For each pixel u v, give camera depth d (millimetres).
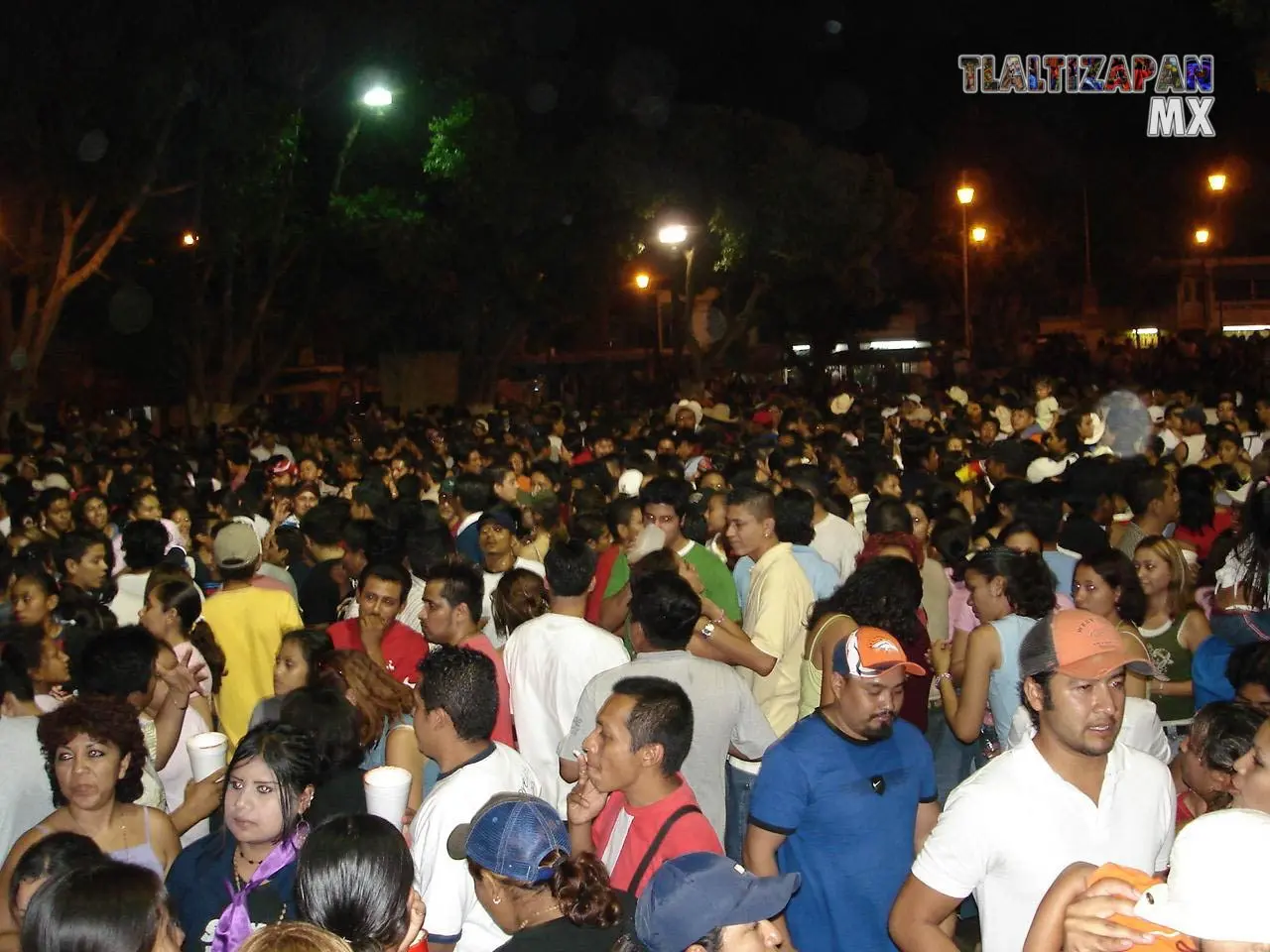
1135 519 8227
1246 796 3729
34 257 22594
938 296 49531
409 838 4355
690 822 3998
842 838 4062
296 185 25891
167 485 11797
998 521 8852
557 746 5480
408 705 5340
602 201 29219
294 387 33750
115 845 4266
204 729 5781
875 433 14555
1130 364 34000
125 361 30234
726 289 34562
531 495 10023
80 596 6301
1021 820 3508
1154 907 2484
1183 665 6012
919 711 5914
